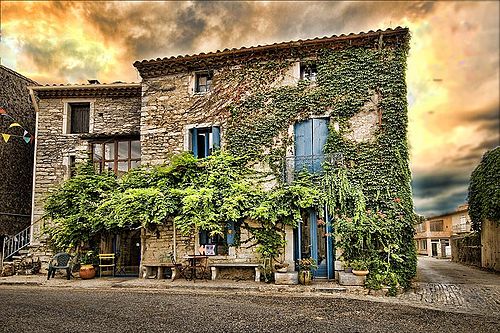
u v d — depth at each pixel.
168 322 6.77
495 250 17.28
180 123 13.67
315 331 6.31
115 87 15.33
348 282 10.31
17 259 14.30
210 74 13.80
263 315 7.34
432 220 42.31
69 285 11.37
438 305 8.80
